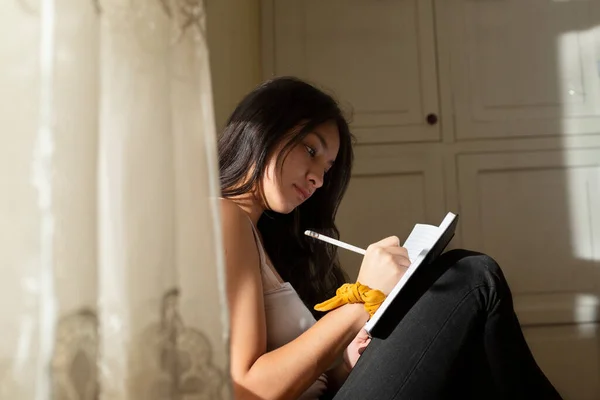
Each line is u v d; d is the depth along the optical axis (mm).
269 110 949
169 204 536
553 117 1853
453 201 1832
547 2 1894
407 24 1905
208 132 584
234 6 1590
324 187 1142
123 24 532
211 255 563
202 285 555
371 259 823
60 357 438
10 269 444
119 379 507
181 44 581
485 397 757
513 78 1874
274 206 952
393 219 1832
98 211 498
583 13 1883
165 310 520
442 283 764
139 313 514
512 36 1890
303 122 952
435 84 1878
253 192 963
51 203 439
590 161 1828
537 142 1846
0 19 465
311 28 1911
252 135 943
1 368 439
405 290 782
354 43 1903
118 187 519
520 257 1809
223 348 555
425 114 1868
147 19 546
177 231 555
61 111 457
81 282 451
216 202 577
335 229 1206
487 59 1885
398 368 739
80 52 476
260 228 1181
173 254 535
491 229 1820
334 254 1207
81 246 454
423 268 795
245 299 788
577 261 1801
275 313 905
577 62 1868
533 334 1779
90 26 486
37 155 445
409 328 754
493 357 743
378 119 1871
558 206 1823
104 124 520
